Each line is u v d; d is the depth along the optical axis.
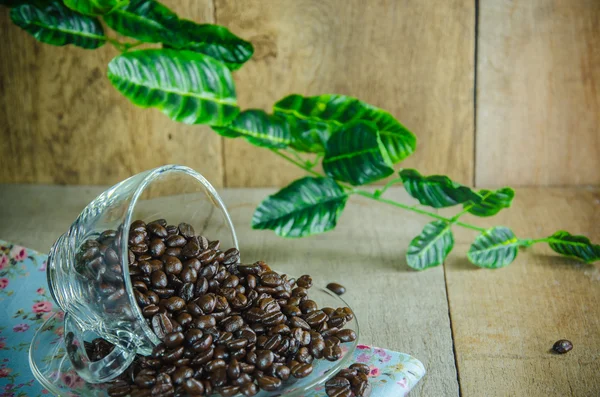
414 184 0.62
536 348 0.51
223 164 0.78
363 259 0.64
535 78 0.74
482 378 0.48
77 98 0.77
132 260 0.45
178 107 0.62
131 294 0.42
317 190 0.63
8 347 0.49
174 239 0.47
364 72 0.75
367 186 0.78
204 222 0.51
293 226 0.62
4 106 0.78
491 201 0.61
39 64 0.76
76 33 0.65
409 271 0.62
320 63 0.75
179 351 0.43
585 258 0.62
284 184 0.79
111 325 0.44
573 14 0.73
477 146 0.76
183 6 0.74
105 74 0.76
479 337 0.52
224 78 0.62
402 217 0.72
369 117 0.64
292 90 0.76
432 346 0.52
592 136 0.75
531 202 0.73
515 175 0.77
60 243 0.46
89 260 0.43
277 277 0.48
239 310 0.46
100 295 0.43
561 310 0.55
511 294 0.58
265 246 0.66
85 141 0.78
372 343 0.52
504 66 0.74
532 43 0.74
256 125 0.64
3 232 0.68
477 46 0.74
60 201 0.75
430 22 0.74
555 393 0.47
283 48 0.75
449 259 0.64
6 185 0.80
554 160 0.76
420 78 0.75
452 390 0.47
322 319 0.46
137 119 0.77
